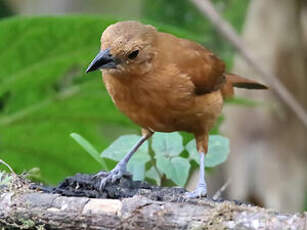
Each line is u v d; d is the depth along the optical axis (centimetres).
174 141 905
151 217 676
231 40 1275
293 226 636
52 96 1223
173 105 895
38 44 1125
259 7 1397
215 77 974
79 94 1213
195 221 666
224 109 1390
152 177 925
